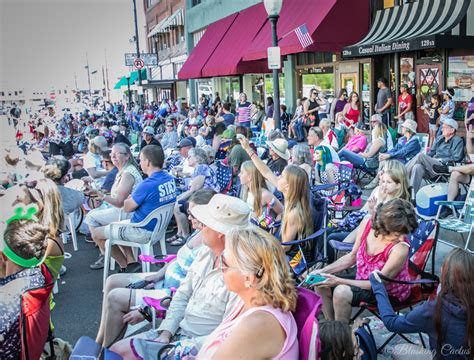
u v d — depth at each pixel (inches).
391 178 193.3
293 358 92.0
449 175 298.7
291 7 657.0
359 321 139.9
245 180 215.8
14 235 132.0
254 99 952.3
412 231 148.1
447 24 457.4
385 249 150.1
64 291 230.5
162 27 1486.2
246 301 98.0
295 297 95.8
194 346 124.0
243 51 751.7
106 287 173.2
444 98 456.1
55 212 145.5
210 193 168.9
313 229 186.5
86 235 304.3
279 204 213.5
